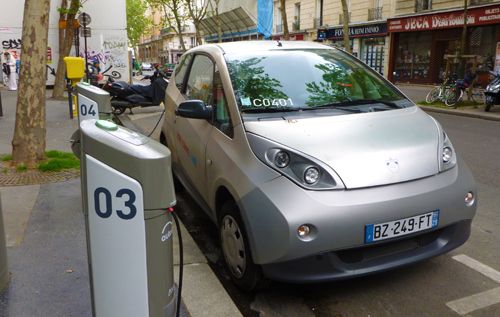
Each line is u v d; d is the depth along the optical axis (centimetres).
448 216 286
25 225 386
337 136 294
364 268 272
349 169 271
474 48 2066
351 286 315
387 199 267
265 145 285
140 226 165
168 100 495
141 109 1330
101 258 171
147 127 1005
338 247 260
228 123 326
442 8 2173
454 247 299
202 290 293
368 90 379
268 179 271
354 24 2708
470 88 1429
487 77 2005
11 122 980
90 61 2172
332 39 2964
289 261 259
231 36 4622
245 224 275
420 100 1667
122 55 2228
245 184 278
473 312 282
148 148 166
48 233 369
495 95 1230
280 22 3547
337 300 298
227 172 300
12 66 1867
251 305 294
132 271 170
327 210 257
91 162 164
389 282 320
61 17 1736
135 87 1190
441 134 322
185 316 265
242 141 300
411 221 272
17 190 483
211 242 396
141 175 160
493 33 1964
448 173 297
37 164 576
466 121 1154
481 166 648
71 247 343
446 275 329
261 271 281
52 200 451
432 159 295
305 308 290
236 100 330
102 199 165
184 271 318
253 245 270
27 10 550
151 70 5916
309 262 260
